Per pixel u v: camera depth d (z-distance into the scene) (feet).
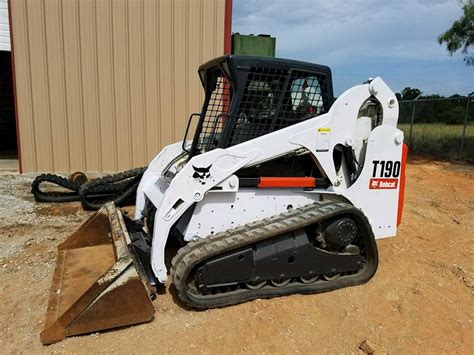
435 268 13.12
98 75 25.73
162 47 25.93
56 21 24.95
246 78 10.55
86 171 26.53
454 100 48.06
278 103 10.98
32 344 8.76
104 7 25.14
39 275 11.96
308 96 11.37
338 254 11.00
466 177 31.55
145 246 12.01
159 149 26.86
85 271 11.52
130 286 9.18
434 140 49.55
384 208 12.26
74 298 10.01
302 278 10.98
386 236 12.48
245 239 9.84
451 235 16.63
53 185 24.34
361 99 11.53
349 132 11.53
